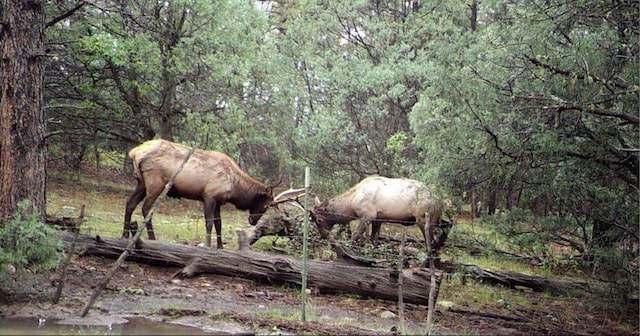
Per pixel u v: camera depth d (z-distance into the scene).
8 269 8.14
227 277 10.19
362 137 20.34
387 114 20.84
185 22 18.20
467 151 10.32
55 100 17.73
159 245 10.21
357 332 7.57
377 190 12.70
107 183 22.00
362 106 21.17
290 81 23.08
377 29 23.16
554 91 9.66
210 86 18.80
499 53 10.29
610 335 8.95
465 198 10.96
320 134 20.36
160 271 10.12
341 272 9.89
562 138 9.66
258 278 10.11
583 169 9.98
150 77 18.62
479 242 11.29
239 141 18.88
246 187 12.20
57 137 18.89
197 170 11.58
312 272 9.93
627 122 9.48
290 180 22.38
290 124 22.03
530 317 9.72
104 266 9.81
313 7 24.08
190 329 7.33
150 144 11.52
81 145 19.75
